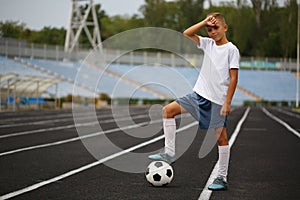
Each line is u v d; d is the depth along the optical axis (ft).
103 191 21.26
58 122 72.02
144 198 19.84
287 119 90.07
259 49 288.30
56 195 20.30
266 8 290.35
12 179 24.11
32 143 41.91
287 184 23.45
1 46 178.09
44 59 192.95
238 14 288.92
